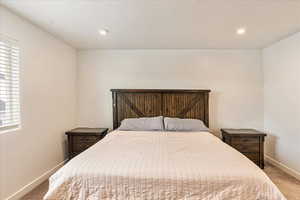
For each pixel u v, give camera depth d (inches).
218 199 62.4
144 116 154.4
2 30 86.0
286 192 102.6
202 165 71.5
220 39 130.6
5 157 87.7
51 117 124.0
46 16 95.0
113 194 65.1
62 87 137.6
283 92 131.5
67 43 141.8
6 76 89.7
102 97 159.2
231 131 143.9
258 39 130.6
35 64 108.0
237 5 83.6
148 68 157.8
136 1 80.1
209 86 156.4
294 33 119.6
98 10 88.4
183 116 153.8
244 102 155.9
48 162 120.6
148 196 64.3
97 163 73.0
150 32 117.5
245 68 156.1
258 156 136.9
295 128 121.0
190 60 156.7
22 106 98.0
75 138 139.1
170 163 73.5
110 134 125.8
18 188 95.0
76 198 65.6
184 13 91.5
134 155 83.0
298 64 118.0
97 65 158.7
